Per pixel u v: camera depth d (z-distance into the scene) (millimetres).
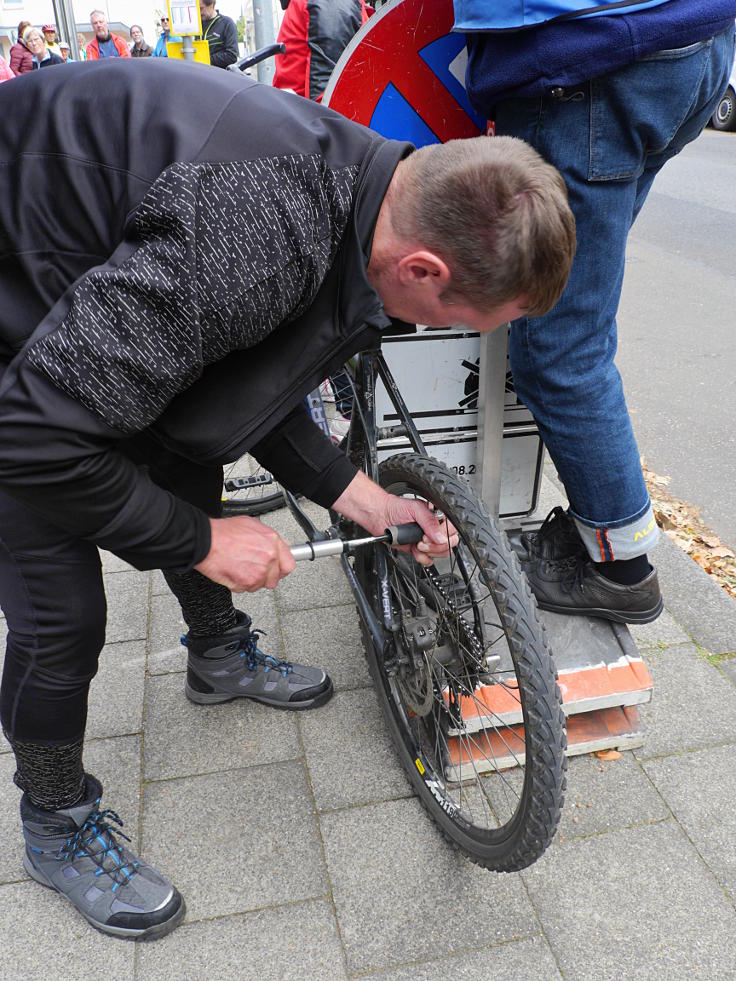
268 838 1853
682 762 2000
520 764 1991
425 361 2314
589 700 1970
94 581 1498
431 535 1610
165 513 1286
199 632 2113
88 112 1144
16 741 1581
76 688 1550
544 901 1688
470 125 2059
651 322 5203
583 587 2102
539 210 1129
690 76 1607
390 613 1777
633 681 2002
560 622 2160
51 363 1066
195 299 1072
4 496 1358
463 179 1127
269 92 1206
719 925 1630
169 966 1603
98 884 1669
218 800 1949
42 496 1166
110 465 1191
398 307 1325
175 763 2055
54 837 1692
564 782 1418
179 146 1077
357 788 1973
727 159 10273
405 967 1577
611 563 2051
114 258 1086
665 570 2693
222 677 2180
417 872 1766
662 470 3586
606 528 1965
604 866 1756
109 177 1112
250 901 1717
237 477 3332
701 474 3547
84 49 10938
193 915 1692
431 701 1696
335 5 3422
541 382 1891
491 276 1160
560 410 1896
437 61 1968
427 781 1844
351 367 1975
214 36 6254
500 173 1126
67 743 1592
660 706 2166
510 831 1549
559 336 1828
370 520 1709
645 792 1925
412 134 2041
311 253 1137
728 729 2090
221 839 1853
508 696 1946
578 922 1646
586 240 1742
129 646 2465
